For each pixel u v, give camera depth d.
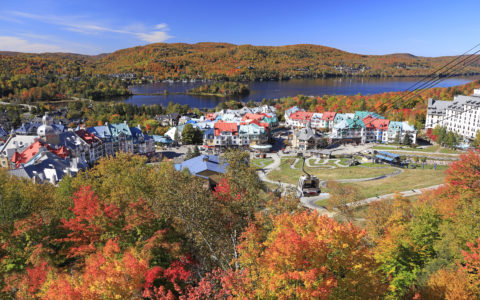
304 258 27.03
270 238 32.91
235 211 46.56
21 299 33.03
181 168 87.31
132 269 29.70
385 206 60.53
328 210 75.88
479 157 63.75
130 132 160.12
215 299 27.30
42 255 37.12
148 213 40.47
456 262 37.19
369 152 159.88
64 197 56.56
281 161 150.00
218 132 177.00
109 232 39.28
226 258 34.97
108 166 72.56
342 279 26.89
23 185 63.97
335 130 185.00
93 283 28.45
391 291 37.50
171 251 35.88
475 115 180.50
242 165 58.09
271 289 25.23
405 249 44.41
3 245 39.09
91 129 152.75
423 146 172.88
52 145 126.50
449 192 61.91
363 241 46.84
